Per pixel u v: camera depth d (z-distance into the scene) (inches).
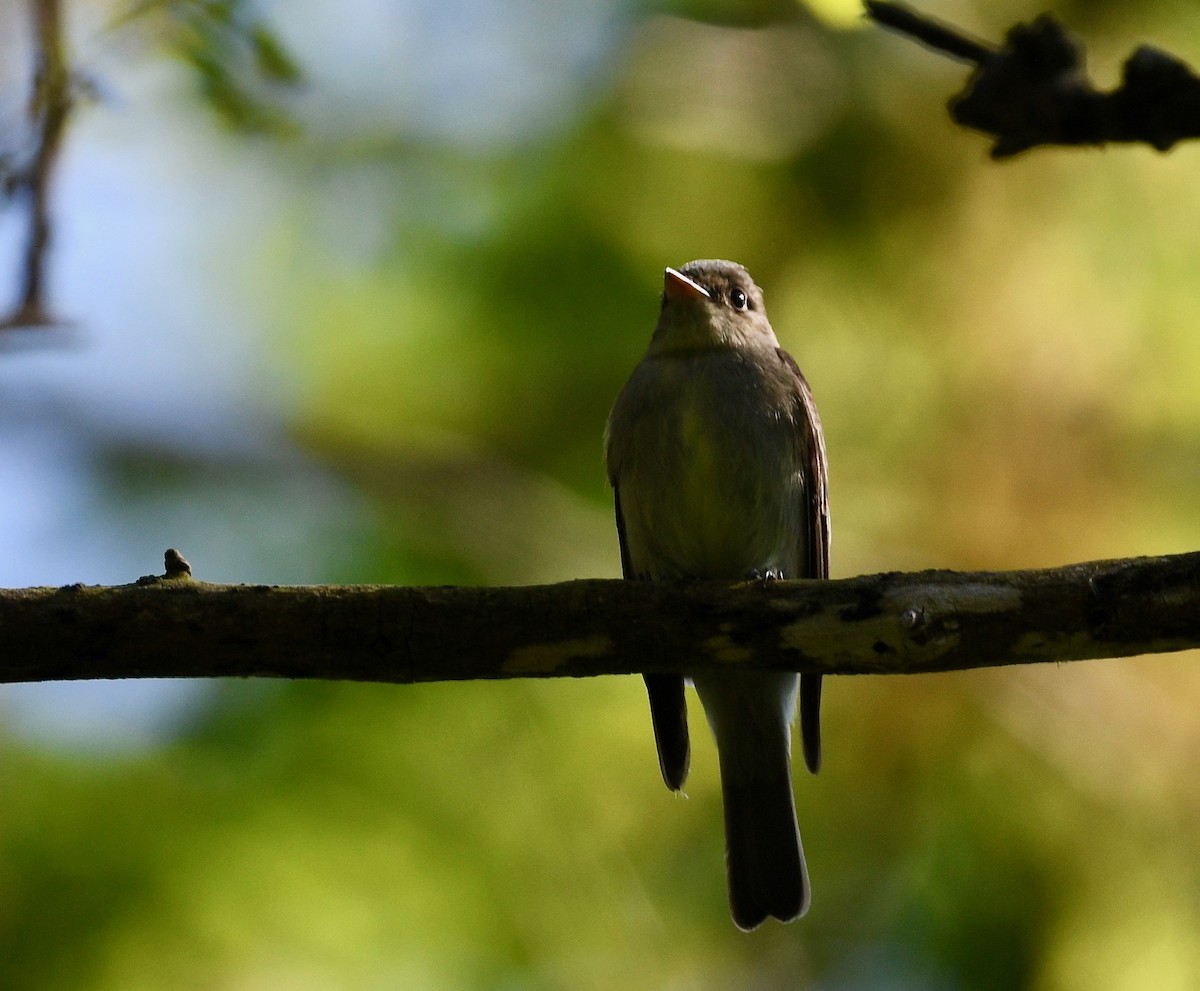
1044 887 373.1
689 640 265.0
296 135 387.9
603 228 434.3
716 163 426.9
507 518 432.8
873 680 380.8
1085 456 393.1
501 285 444.1
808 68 421.4
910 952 386.0
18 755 364.5
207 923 346.6
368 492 445.4
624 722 389.1
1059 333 399.2
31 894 344.2
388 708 382.6
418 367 458.9
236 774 369.4
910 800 381.1
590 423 441.1
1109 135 225.3
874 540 400.5
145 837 354.0
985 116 227.1
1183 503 393.4
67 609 258.1
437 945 360.5
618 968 373.4
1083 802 372.5
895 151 411.8
